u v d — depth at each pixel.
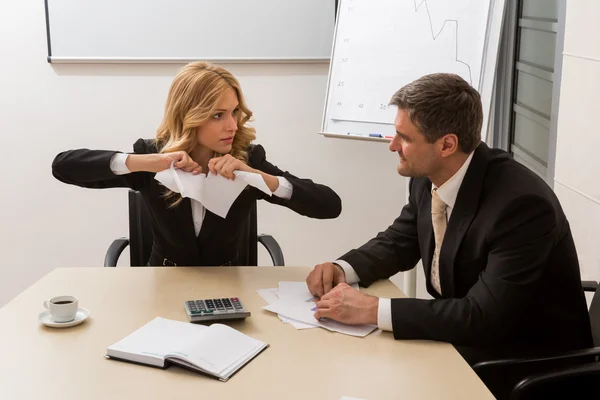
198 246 2.00
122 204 3.10
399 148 1.67
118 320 1.54
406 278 2.88
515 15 2.73
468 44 2.47
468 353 1.73
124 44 2.94
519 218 1.55
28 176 3.05
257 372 1.32
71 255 3.14
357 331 1.51
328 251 3.23
